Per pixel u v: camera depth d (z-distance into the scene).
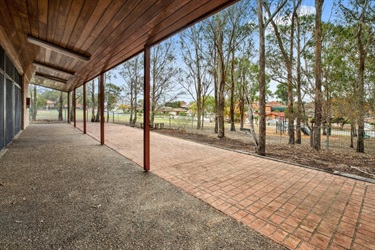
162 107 17.91
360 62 6.99
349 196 2.71
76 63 5.64
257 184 3.13
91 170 3.69
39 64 6.42
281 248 1.68
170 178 3.37
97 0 2.42
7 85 5.64
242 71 12.52
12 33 3.85
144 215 2.16
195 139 9.14
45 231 1.83
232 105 14.43
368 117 6.43
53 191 2.72
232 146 7.27
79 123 14.88
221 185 3.08
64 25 3.27
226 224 2.02
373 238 1.82
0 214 2.09
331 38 8.22
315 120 6.68
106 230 1.87
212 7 2.29
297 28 8.77
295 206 2.42
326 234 1.87
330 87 7.91
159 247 1.66
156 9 2.37
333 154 5.85
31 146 5.73
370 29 6.98
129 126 13.51
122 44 3.73
